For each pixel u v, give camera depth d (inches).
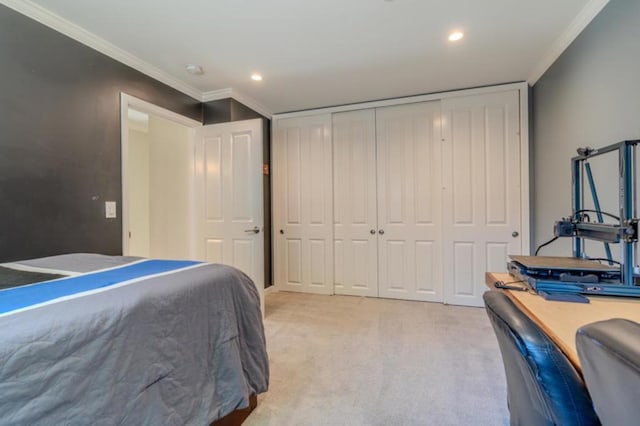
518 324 29.9
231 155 121.9
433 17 78.5
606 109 70.1
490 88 122.6
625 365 16.7
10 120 68.6
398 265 139.2
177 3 71.7
